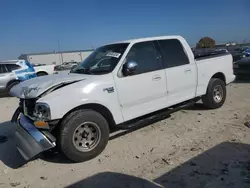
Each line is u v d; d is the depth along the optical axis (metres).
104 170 3.78
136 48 4.83
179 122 5.71
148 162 3.92
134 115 4.70
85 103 4.03
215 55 6.54
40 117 3.79
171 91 5.26
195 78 5.76
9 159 4.46
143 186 3.26
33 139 3.84
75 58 57.53
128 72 4.46
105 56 4.82
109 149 4.52
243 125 5.22
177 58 5.45
